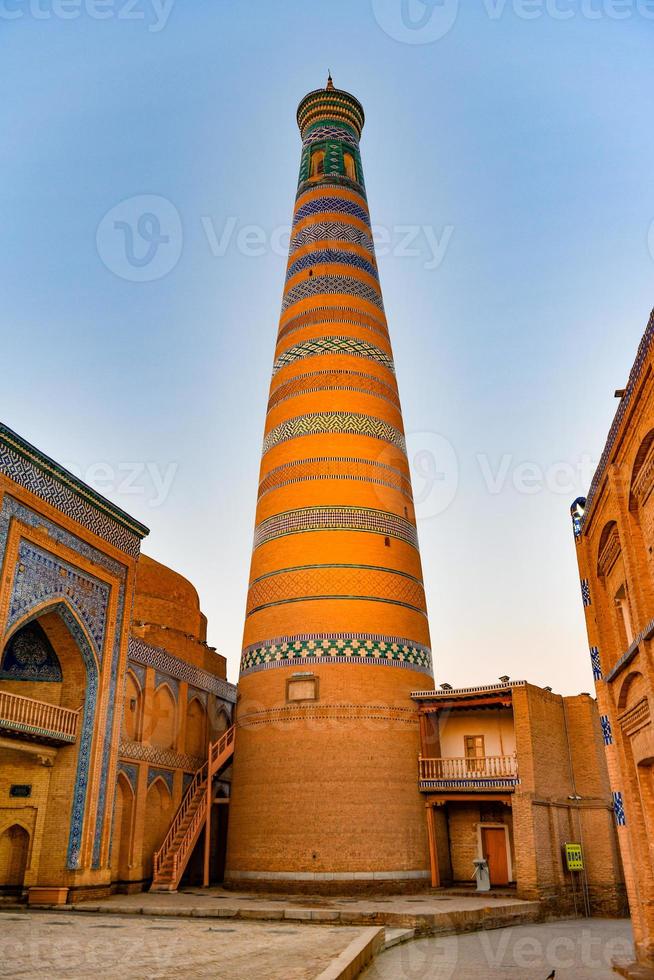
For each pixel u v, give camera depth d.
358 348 24.88
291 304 26.19
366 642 20.81
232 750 22.72
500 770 20.31
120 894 19.05
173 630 25.28
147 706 21.53
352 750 19.72
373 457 23.25
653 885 10.37
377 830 19.08
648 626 9.07
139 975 7.64
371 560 21.78
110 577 18.69
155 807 21.53
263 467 24.14
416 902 16.81
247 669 21.66
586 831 20.92
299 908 15.12
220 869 24.25
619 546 10.76
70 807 16.69
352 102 30.16
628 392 9.10
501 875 20.62
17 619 15.55
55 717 16.67
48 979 7.32
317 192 27.81
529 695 20.05
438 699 20.75
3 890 16.36
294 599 21.38
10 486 15.62
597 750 21.98
